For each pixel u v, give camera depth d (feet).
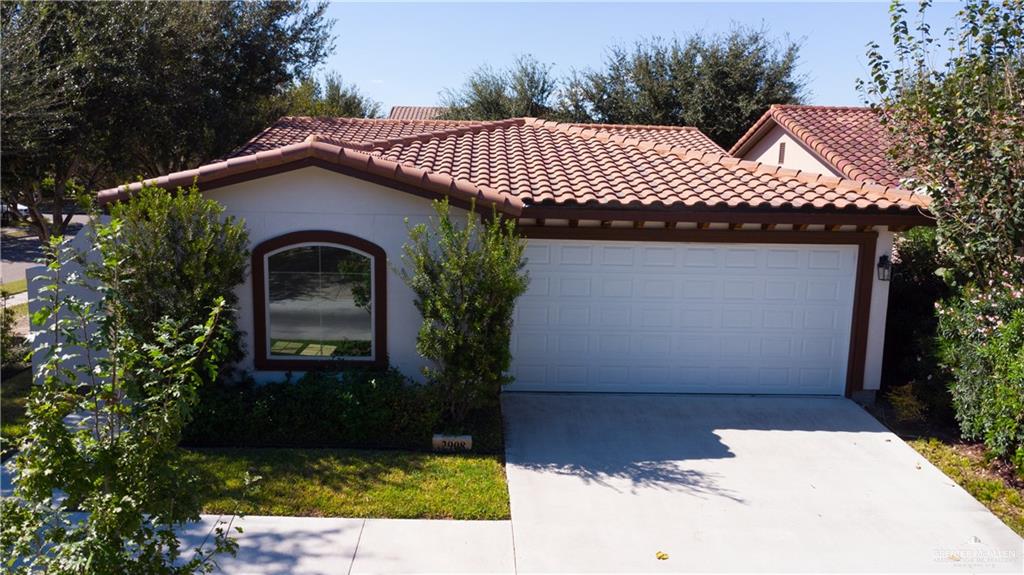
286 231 34.81
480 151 43.83
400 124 61.52
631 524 24.93
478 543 23.43
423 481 27.58
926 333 37.24
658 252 37.83
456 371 31.09
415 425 31.32
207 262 31.24
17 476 15.85
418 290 31.73
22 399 35.81
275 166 33.47
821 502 26.84
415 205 34.60
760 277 38.14
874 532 24.70
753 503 26.66
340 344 35.83
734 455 31.07
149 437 15.06
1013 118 32.60
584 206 34.55
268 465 28.48
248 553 22.44
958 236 34.40
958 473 29.32
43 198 64.03
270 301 35.45
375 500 25.96
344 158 33.01
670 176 38.81
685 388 39.06
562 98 108.58
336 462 28.96
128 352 15.42
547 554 22.89
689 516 25.58
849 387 38.58
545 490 27.37
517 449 31.30
